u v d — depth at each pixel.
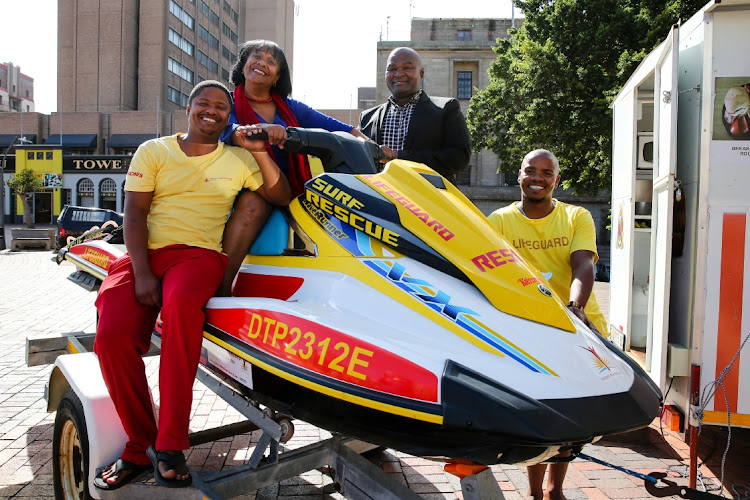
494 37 41.06
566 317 2.28
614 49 18.39
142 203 2.58
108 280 2.62
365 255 2.40
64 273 15.06
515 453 1.85
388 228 2.40
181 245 2.55
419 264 2.32
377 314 2.19
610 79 17.80
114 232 4.55
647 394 2.12
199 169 2.60
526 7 20.55
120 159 40.91
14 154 45.38
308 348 2.13
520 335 2.09
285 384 2.20
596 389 1.98
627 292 5.28
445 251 2.33
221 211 2.68
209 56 68.62
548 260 3.55
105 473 2.42
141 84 56.72
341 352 2.06
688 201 4.10
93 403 2.55
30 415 4.56
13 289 11.92
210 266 2.51
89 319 8.67
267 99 3.21
